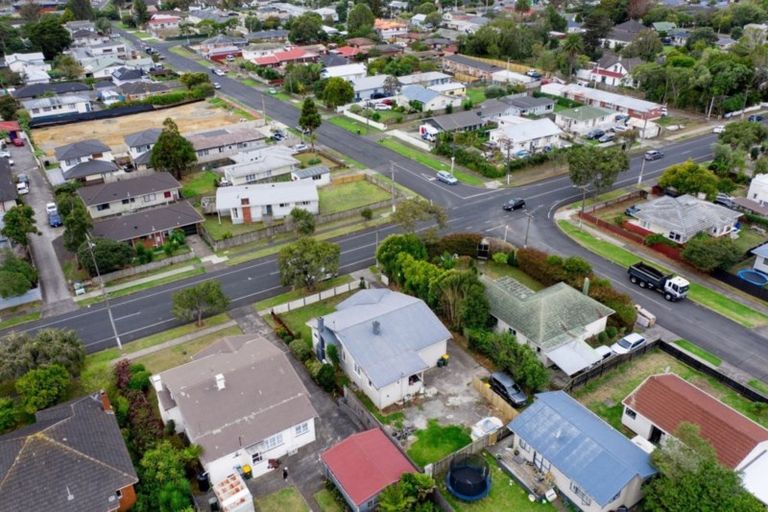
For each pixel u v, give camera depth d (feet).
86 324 202.80
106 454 130.31
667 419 144.25
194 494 134.21
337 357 171.94
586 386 168.55
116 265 227.40
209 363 156.76
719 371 171.32
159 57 613.93
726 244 217.77
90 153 328.29
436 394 165.78
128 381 166.30
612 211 277.64
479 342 178.19
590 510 127.44
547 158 332.60
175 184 290.76
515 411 154.51
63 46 606.96
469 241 236.02
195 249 251.80
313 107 351.25
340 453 136.56
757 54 447.83
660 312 203.41
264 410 143.95
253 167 315.78
